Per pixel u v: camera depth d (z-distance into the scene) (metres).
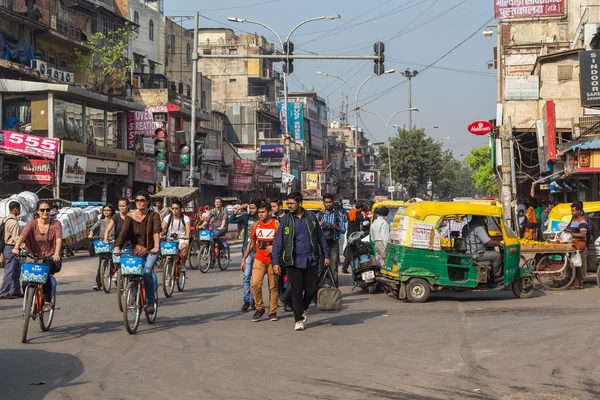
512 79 38.09
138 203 10.56
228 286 16.59
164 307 13.05
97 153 37.00
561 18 46.91
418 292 13.43
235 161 59.81
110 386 6.98
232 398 6.52
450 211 13.59
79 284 16.88
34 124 34.97
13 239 14.02
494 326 10.41
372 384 6.99
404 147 84.38
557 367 7.66
